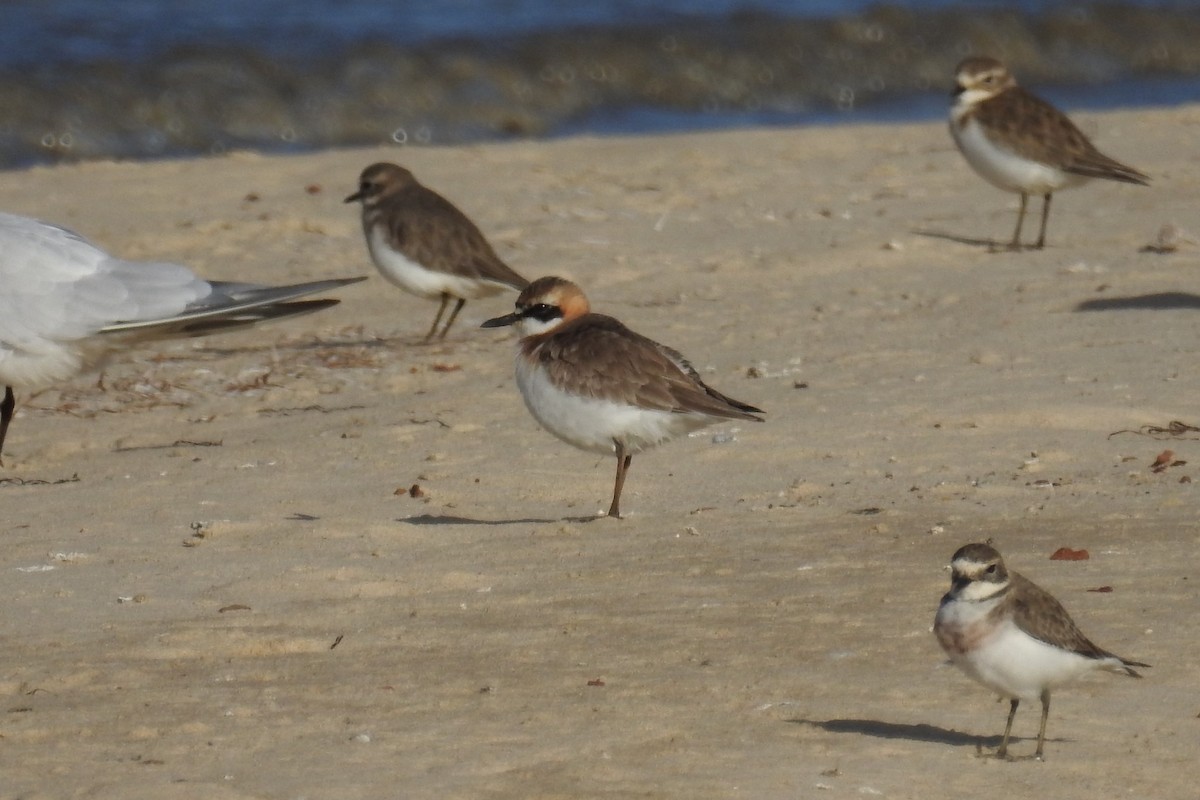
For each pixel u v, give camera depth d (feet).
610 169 90.58
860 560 38.50
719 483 45.24
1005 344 57.41
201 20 134.10
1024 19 149.48
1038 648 27.35
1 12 132.57
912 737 29.27
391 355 62.39
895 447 47.26
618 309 65.62
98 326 47.83
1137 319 59.57
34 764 28.53
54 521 43.52
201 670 33.04
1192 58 147.54
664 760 28.37
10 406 50.80
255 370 60.49
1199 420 48.34
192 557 40.22
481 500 44.93
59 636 34.99
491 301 71.46
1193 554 37.91
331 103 120.88
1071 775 27.68
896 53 140.67
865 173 88.84
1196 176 84.53
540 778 27.66
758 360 57.57
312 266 74.38
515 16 139.95
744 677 32.04
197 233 78.64
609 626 34.94
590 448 42.50
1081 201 81.05
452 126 120.57
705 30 139.54
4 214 49.70
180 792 27.20
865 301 65.26
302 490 45.96
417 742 29.27
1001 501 42.39
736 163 91.50
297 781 27.66
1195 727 29.45
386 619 35.78
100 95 117.29
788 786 27.25
